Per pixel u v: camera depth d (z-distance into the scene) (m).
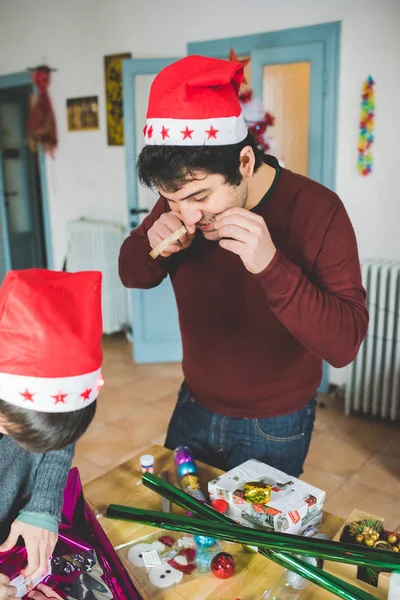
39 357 0.71
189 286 1.25
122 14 3.77
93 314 0.76
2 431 0.81
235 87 1.02
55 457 1.04
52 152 4.54
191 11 3.46
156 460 1.34
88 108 4.14
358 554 0.88
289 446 1.28
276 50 3.10
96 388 0.78
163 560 1.02
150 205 3.87
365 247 3.08
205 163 0.91
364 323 1.09
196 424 1.35
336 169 3.09
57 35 4.21
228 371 1.25
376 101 2.86
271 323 1.19
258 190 1.14
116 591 0.92
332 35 2.90
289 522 1.02
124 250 1.40
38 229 5.69
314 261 1.12
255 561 1.01
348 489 2.40
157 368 3.76
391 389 2.90
